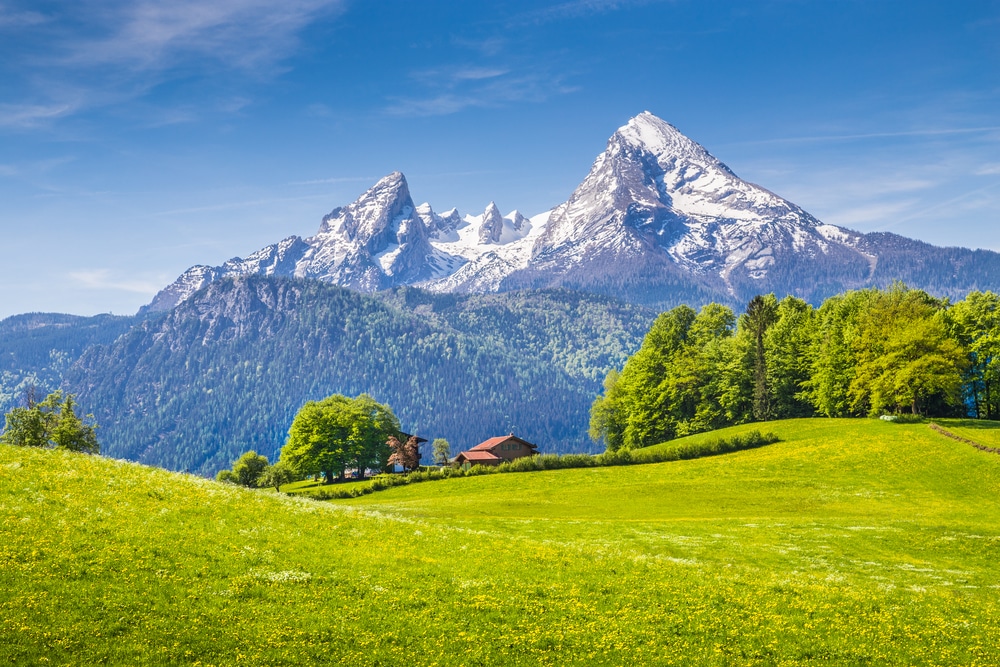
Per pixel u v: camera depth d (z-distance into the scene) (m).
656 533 51.03
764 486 76.81
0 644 21.72
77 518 31.36
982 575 42.44
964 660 27.92
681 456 97.69
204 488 40.75
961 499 69.31
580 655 26.17
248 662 23.09
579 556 38.19
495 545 38.84
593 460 96.81
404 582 30.97
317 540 35.03
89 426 90.62
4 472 35.81
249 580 28.67
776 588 35.41
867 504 68.50
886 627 30.78
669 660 26.30
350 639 25.41
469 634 26.89
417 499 80.38
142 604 25.27
